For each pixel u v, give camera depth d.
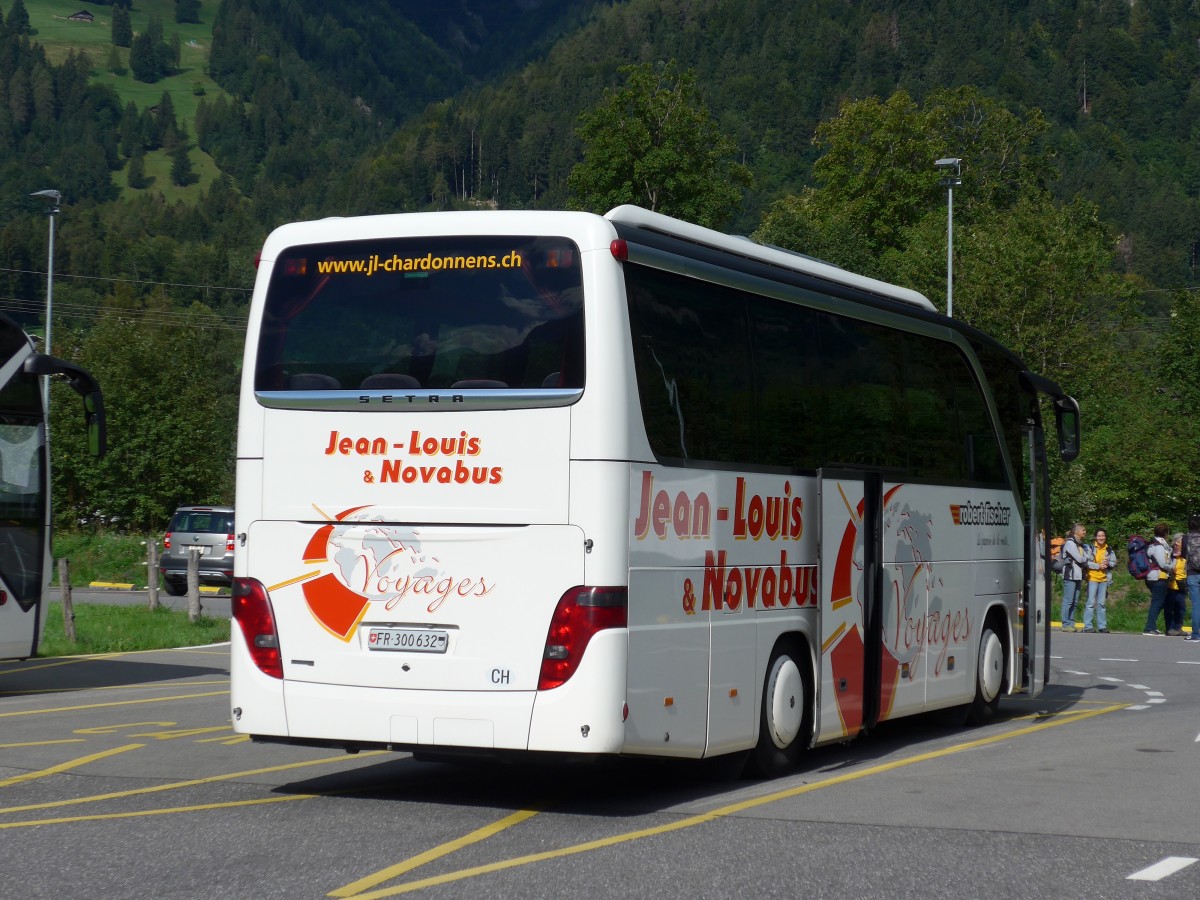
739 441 10.02
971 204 76.19
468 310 9.15
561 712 8.70
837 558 11.14
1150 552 29.03
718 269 9.97
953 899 6.84
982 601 13.95
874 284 12.55
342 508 9.27
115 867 7.31
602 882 7.07
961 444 13.59
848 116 78.44
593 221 9.03
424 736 8.96
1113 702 16.36
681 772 10.70
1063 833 8.45
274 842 7.98
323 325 9.47
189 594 24.91
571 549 8.76
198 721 13.48
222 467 54.91
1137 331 67.25
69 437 51.16
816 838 8.23
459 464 9.02
